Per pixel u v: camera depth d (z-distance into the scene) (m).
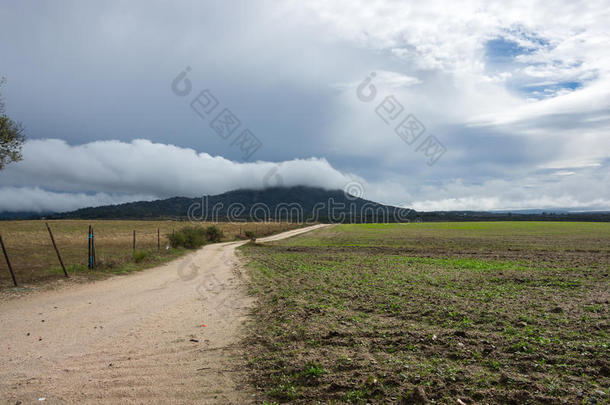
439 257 30.89
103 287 16.72
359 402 5.33
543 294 13.58
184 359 7.38
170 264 27.47
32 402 5.54
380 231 92.38
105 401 5.57
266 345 8.12
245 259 31.64
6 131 23.05
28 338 8.84
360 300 12.95
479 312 10.53
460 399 5.26
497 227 107.25
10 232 64.12
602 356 6.61
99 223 104.56
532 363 6.39
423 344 7.67
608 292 13.83
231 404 5.48
